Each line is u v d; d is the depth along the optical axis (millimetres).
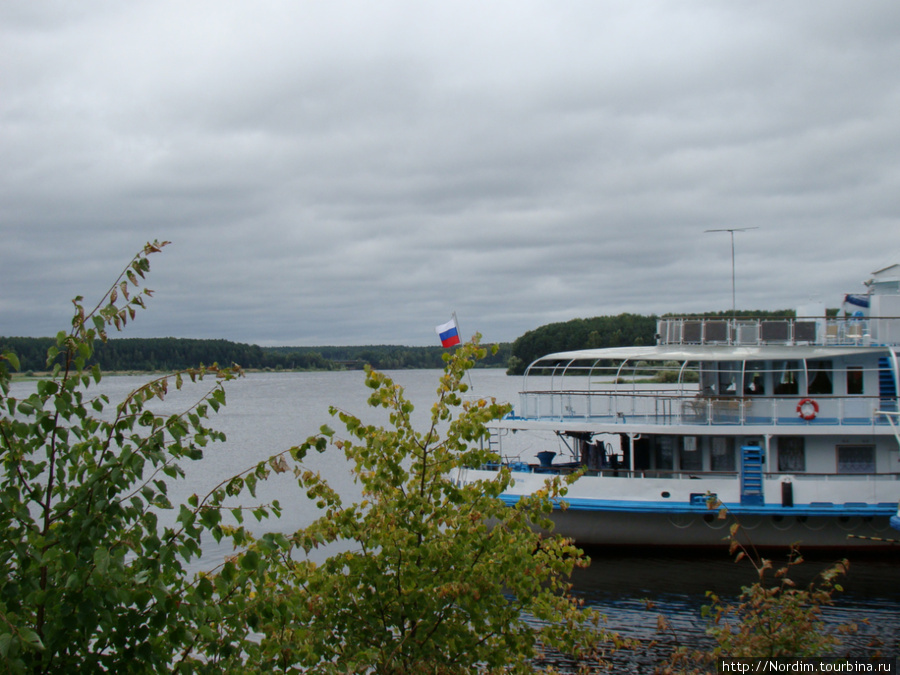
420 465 9617
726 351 29766
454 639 9227
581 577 27094
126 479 7488
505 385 185000
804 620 10680
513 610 9484
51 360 7633
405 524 9289
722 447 29500
